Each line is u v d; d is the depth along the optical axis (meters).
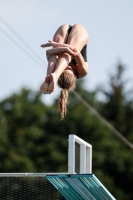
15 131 80.00
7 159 75.50
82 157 24.27
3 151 76.38
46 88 18.52
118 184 77.25
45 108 83.38
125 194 76.88
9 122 80.81
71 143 23.16
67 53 19.16
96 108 87.75
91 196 21.00
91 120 81.31
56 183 20.42
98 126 80.88
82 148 24.34
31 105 83.25
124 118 85.75
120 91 90.38
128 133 84.06
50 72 18.88
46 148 77.19
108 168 78.06
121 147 81.19
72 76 19.69
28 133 78.25
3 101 83.31
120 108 86.75
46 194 24.88
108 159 78.06
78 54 19.25
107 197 20.91
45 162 76.00
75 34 20.00
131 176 77.31
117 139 81.62
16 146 77.31
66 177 19.81
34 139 78.00
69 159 23.05
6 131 78.75
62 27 20.39
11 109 82.38
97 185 20.28
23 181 24.91
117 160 77.94
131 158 78.50
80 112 82.94
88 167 25.25
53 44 19.25
